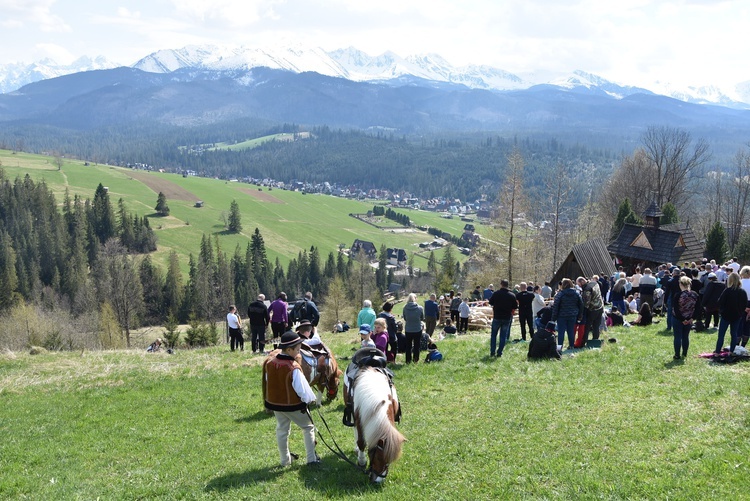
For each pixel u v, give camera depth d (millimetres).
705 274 25328
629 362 17969
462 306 31000
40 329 75125
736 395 13648
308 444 11680
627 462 10469
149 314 129000
